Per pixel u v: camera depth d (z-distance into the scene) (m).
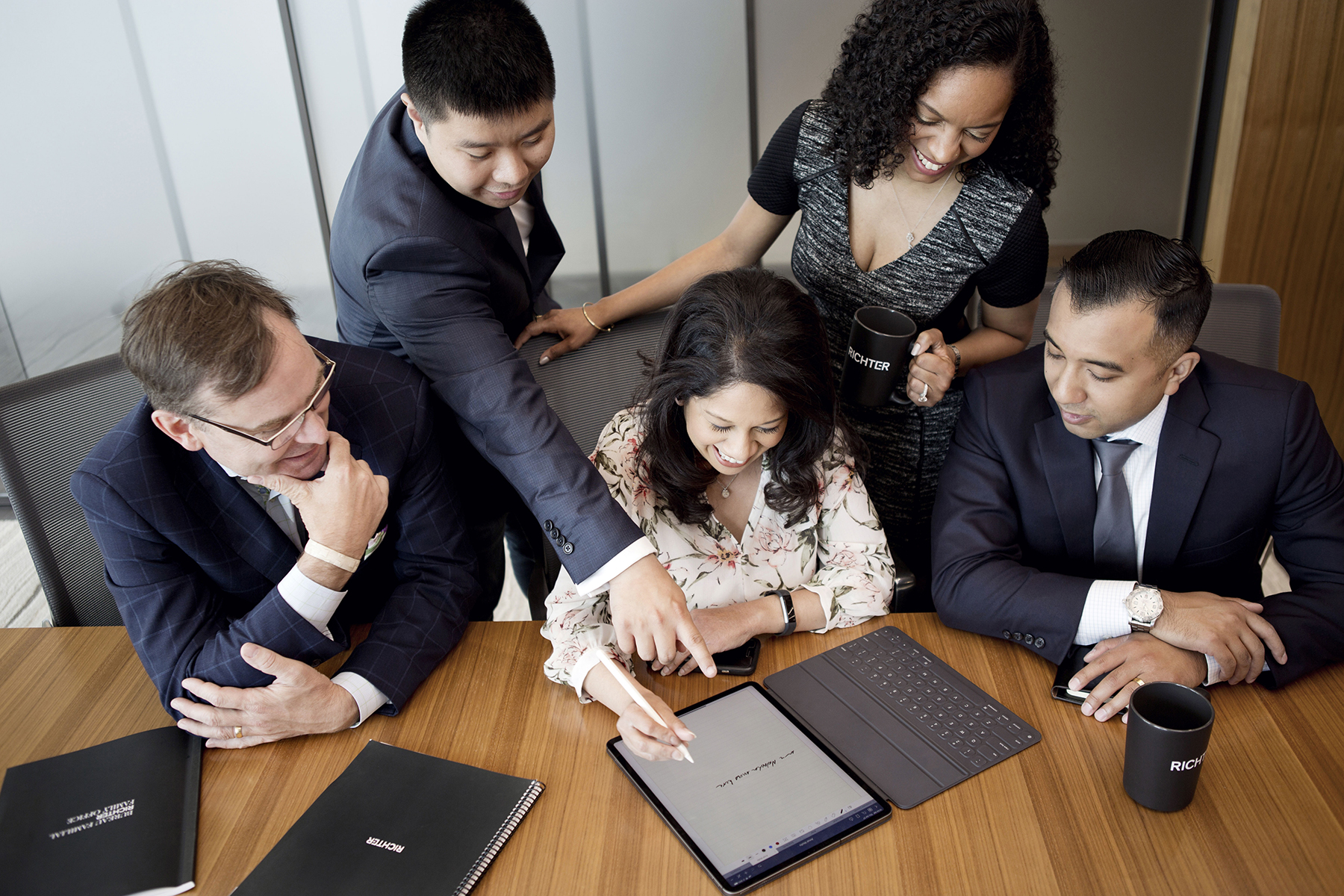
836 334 1.73
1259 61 2.47
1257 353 1.62
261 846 0.99
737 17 2.61
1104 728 1.10
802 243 1.70
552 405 1.65
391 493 1.32
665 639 1.19
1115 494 1.37
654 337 1.73
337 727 1.14
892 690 1.18
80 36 2.57
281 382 1.04
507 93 1.21
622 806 1.02
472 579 1.37
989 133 1.40
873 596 1.32
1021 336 1.69
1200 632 1.15
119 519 1.18
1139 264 1.14
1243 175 2.59
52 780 1.08
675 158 2.78
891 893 0.91
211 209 2.81
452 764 1.08
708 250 1.79
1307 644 1.17
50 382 1.44
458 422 1.41
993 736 1.10
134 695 1.22
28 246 2.77
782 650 1.27
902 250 1.60
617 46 2.65
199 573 1.28
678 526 1.39
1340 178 2.56
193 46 2.61
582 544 1.25
